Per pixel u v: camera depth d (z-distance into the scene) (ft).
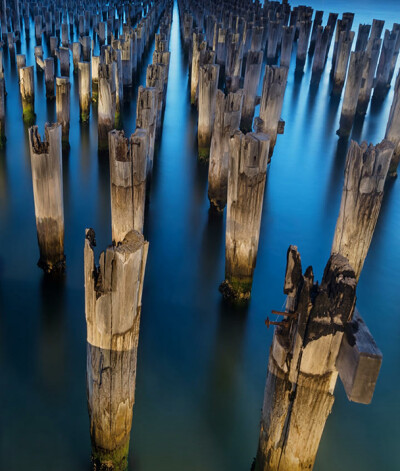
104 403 14.21
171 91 61.93
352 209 20.67
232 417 18.56
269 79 34.42
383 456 17.44
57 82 38.34
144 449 17.11
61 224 24.12
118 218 23.32
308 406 12.48
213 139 30.48
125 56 53.06
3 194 33.32
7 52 74.43
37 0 104.94
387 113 57.00
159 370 20.40
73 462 16.56
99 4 120.67
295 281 11.68
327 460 17.12
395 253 30.35
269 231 31.53
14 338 21.56
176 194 35.60
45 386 19.30
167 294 25.08
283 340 12.35
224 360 21.30
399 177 40.24
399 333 23.72
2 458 16.60
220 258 28.45
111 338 13.10
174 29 107.55
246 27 69.31
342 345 11.50
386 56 58.54
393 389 20.34
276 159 43.14
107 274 12.26
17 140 42.29
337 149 45.93
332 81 70.13
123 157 21.97
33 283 24.73
